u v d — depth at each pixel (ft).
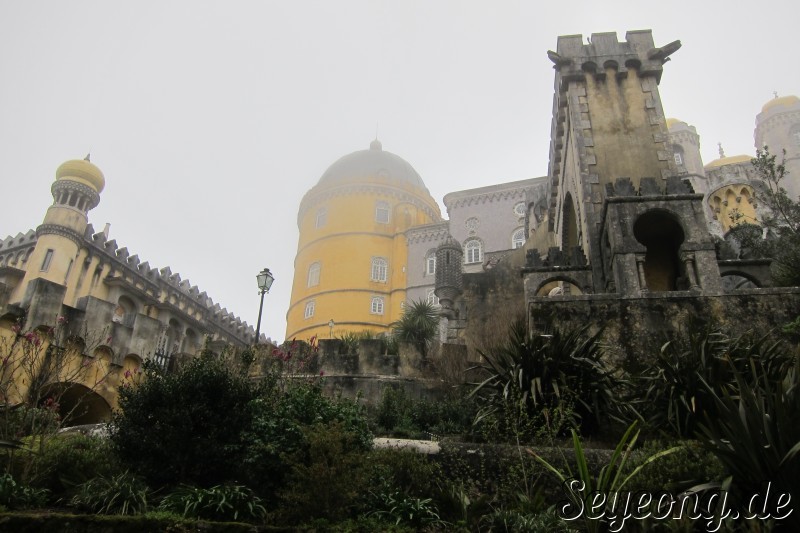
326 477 22.20
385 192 168.55
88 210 101.91
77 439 27.37
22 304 46.91
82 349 47.85
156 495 23.58
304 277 163.63
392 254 160.04
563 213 73.87
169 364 57.77
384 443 28.91
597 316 40.83
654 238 56.13
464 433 34.91
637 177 58.03
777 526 18.17
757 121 165.07
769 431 19.16
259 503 23.00
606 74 64.28
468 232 149.07
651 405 29.48
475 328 68.28
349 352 55.57
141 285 108.17
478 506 23.93
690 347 32.01
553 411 29.14
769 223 55.67
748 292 40.16
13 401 36.65
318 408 27.55
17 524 19.01
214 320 125.39
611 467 20.97
